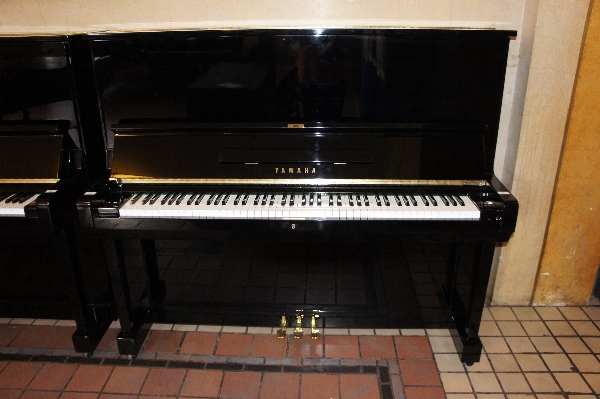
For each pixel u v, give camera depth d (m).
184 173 1.83
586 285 2.48
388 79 1.85
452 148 1.83
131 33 1.81
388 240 1.77
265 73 1.86
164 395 1.96
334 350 2.21
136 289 2.27
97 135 2.15
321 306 2.25
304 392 1.97
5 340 2.28
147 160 1.85
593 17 1.92
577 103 2.07
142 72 1.87
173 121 1.93
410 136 1.84
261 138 1.85
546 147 2.17
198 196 1.83
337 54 1.83
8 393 1.97
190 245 2.19
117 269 1.98
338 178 1.82
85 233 1.79
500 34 1.78
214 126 1.86
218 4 2.15
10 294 2.33
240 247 2.17
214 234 1.77
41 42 1.83
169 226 1.76
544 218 2.33
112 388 2.00
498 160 2.35
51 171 1.91
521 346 2.24
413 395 1.95
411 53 1.82
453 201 1.78
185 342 2.26
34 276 2.28
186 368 2.10
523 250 2.41
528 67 2.05
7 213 1.78
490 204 1.71
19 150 1.93
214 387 2.00
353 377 2.05
